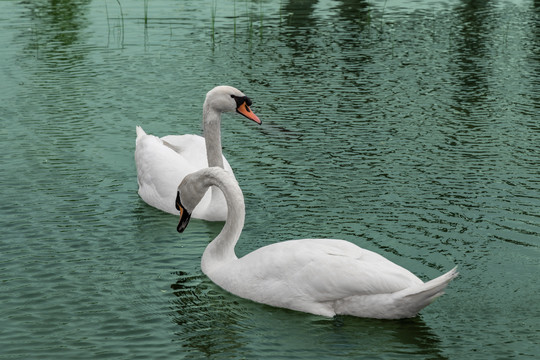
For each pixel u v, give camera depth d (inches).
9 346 329.1
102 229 460.4
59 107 694.5
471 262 404.2
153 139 543.2
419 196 497.0
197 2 1173.7
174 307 367.2
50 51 881.5
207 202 492.1
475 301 364.8
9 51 877.8
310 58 863.1
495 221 456.8
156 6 1135.6
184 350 327.6
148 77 786.2
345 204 486.0
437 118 669.3
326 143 606.9
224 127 657.0
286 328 346.0
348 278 346.3
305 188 515.2
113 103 706.2
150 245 440.5
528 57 875.4
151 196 505.4
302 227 453.4
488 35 978.7
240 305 368.2
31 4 1146.0
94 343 333.1
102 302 371.6
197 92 738.8
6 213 475.5
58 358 319.9
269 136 625.3
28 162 565.9
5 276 395.2
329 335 339.0
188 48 900.0
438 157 573.3
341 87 757.9
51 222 465.7
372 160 567.5
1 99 713.0
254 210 479.2
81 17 1059.3
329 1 1195.3
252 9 1125.7
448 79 789.2
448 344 329.7
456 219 460.4
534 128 643.5
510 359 317.1
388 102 713.6
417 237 435.8
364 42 940.0
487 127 645.9
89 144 608.7
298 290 358.3
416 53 890.7
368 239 434.3
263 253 375.9
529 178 529.3
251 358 320.5
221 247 398.6
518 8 1153.4
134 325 349.7
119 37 946.1
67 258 418.9
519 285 379.2
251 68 820.0
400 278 342.0
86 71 807.1
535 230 443.2
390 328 343.3
